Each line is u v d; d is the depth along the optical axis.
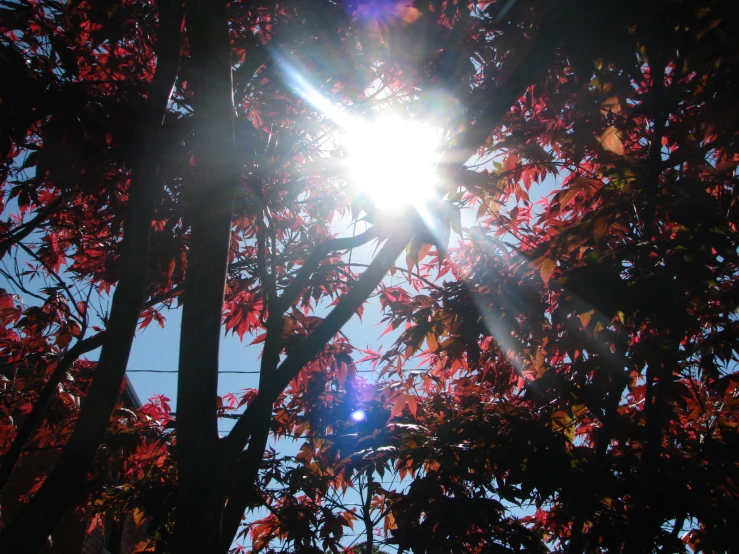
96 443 2.62
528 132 4.68
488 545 4.50
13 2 4.13
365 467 5.12
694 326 3.52
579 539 4.11
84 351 4.67
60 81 3.67
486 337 4.83
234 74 4.82
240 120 4.97
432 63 4.17
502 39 3.96
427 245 3.60
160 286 5.25
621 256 3.79
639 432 4.70
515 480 4.34
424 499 4.55
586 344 4.07
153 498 5.44
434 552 4.32
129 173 4.58
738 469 4.20
